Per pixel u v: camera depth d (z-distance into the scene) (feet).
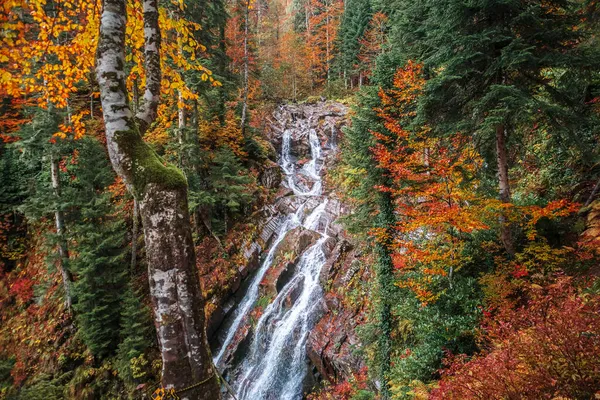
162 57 17.25
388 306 36.35
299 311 49.57
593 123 28.86
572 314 12.23
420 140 37.60
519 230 32.07
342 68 126.93
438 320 28.63
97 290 45.85
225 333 52.21
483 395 12.37
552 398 10.87
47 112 48.16
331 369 41.81
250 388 45.52
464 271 32.30
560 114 25.80
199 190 55.01
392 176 36.47
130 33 17.11
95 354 46.83
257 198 68.18
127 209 60.80
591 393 10.50
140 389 42.96
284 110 111.65
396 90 38.73
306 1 148.25
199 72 51.29
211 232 58.75
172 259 11.16
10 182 69.05
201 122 65.00
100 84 11.94
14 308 59.47
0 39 14.08
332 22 136.56
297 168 85.97
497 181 38.86
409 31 49.39
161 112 20.81
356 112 42.55
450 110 32.91
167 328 10.94
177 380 10.88
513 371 12.25
